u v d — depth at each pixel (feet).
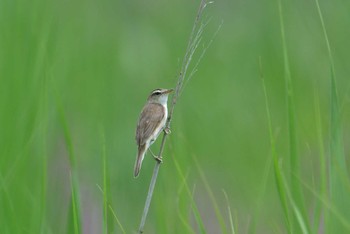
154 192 33.68
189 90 56.70
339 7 53.78
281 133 49.65
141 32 67.62
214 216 42.75
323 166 28.55
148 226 41.39
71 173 30.14
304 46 55.57
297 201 27.81
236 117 52.49
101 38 64.54
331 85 27.45
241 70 61.98
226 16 70.79
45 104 37.76
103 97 51.88
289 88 28.35
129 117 52.29
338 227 27.25
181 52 65.36
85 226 42.11
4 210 31.83
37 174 35.78
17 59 39.78
